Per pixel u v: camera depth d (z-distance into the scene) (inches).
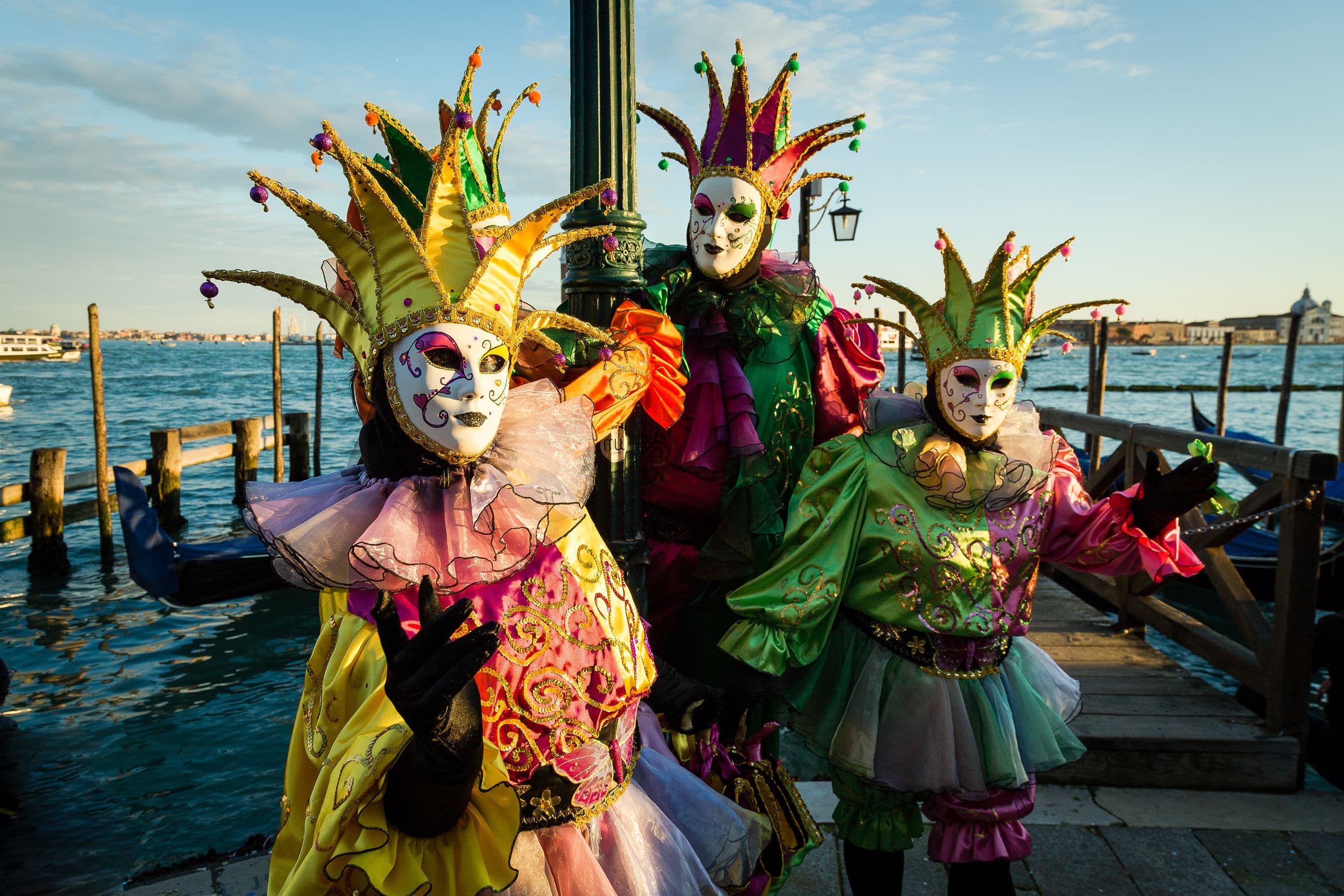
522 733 63.7
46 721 249.9
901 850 101.7
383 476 66.0
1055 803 142.4
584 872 64.9
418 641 50.1
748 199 107.4
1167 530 105.0
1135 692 170.2
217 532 537.3
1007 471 99.0
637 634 72.9
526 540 62.9
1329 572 301.9
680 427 109.0
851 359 124.6
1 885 162.9
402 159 74.2
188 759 222.7
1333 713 167.2
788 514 107.0
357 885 56.3
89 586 409.7
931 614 97.2
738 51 105.2
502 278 64.3
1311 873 122.9
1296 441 1024.9
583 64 92.6
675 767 82.3
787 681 103.4
